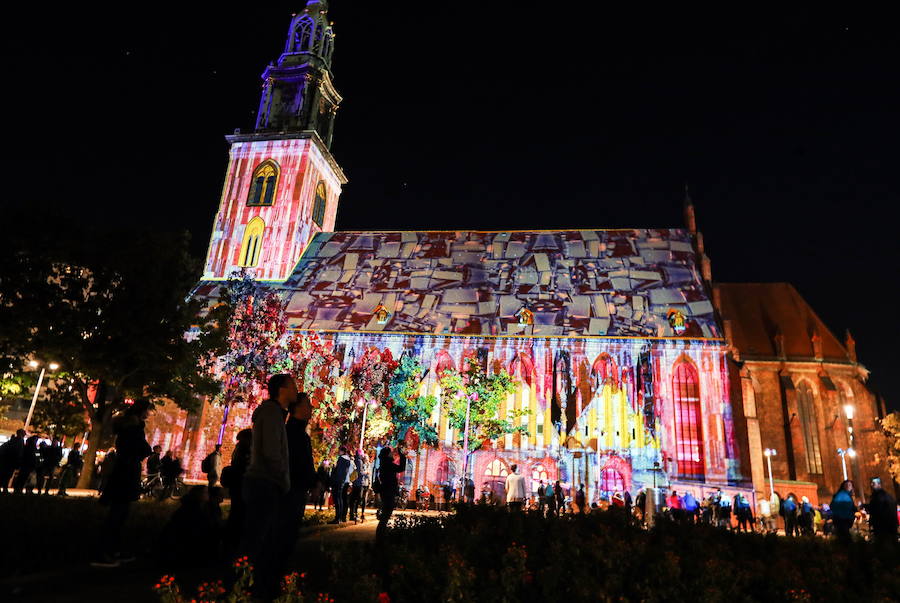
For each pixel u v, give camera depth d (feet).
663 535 46.11
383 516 45.01
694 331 161.68
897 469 170.71
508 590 27.25
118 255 103.45
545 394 160.15
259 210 201.77
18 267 100.07
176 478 82.58
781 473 186.39
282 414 25.86
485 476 154.51
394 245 204.23
